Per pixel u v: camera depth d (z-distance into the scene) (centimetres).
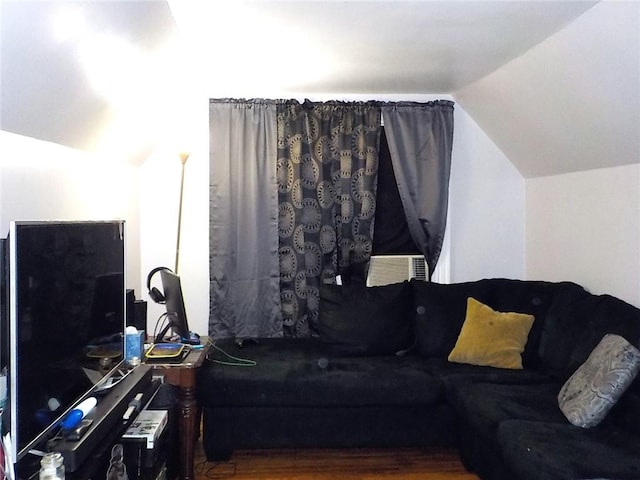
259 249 395
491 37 278
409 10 243
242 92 403
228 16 253
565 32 264
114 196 347
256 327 395
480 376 312
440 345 354
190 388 281
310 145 400
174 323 313
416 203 409
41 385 168
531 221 421
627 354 237
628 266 317
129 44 236
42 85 203
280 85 387
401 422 312
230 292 394
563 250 380
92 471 177
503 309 361
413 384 309
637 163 309
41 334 169
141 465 230
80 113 250
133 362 267
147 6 218
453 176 423
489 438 253
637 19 224
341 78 366
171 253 411
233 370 312
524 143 386
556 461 205
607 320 284
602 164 336
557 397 276
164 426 258
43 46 183
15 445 153
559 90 306
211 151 392
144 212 408
